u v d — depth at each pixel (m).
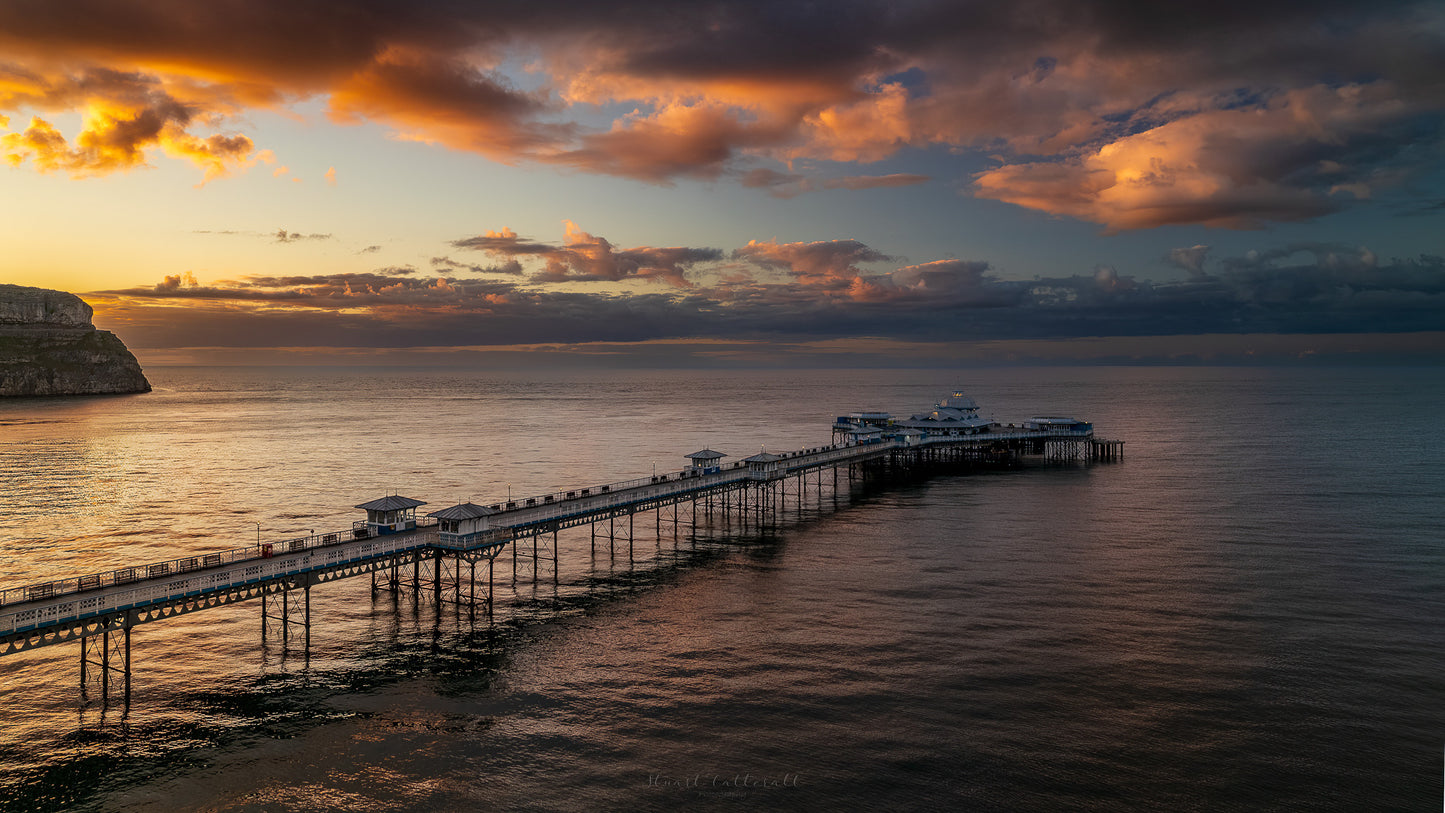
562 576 77.75
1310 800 38.22
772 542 92.25
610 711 47.56
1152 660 54.72
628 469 146.88
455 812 37.38
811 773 40.69
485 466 150.75
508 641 59.16
